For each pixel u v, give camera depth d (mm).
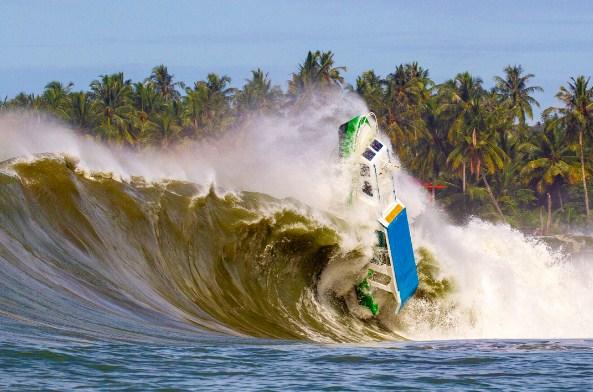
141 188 91250
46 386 48906
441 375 58875
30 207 79375
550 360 66812
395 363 63812
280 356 64625
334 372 58750
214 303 87812
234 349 66438
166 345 64750
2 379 49500
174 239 89938
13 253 73062
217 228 93938
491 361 65750
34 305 66562
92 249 80875
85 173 88000
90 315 69000
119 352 59188
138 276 82562
